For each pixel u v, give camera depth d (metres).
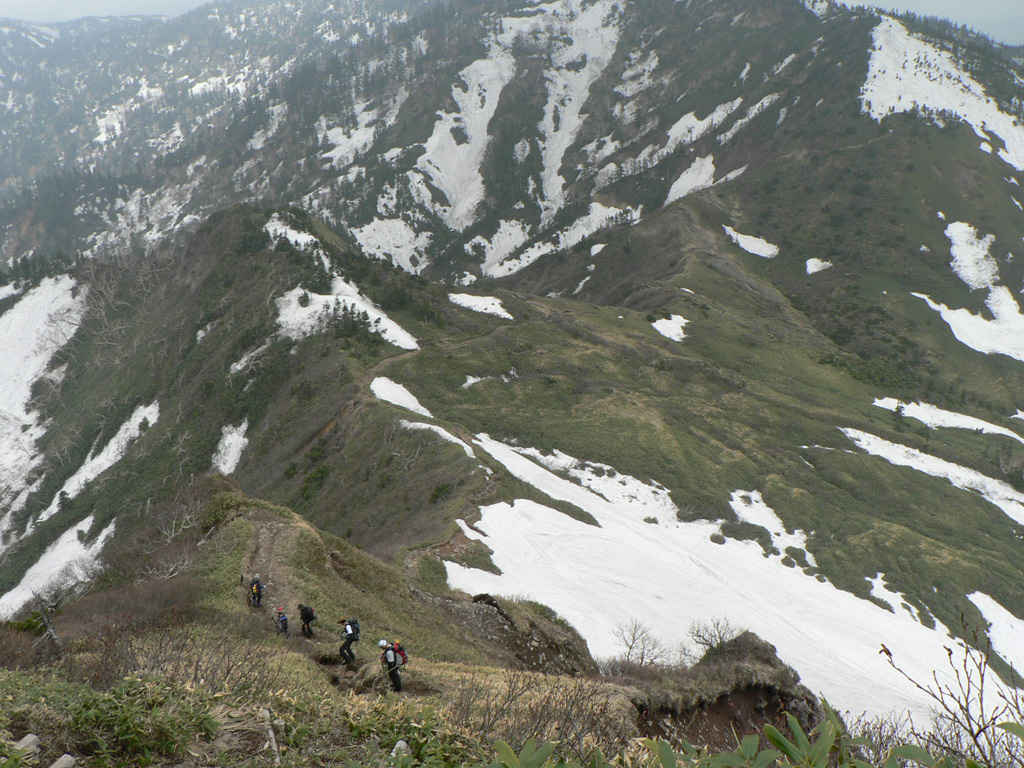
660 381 102.31
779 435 93.56
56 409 122.38
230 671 11.13
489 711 8.16
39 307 141.12
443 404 88.44
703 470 79.75
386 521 61.22
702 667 22.69
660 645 40.62
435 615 32.84
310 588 28.81
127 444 101.31
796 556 68.50
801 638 49.06
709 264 163.62
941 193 182.62
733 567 62.34
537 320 116.94
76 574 48.38
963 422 113.94
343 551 35.00
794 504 77.06
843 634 54.25
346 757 6.45
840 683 40.16
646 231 186.12
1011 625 66.00
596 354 106.69
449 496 59.72
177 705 6.84
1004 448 101.19
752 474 81.69
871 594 65.00
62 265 150.62
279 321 105.44
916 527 80.06
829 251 172.62
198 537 35.38
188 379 105.56
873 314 152.50
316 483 73.62
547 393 93.94
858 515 78.62
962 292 158.75
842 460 89.19
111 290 139.88
